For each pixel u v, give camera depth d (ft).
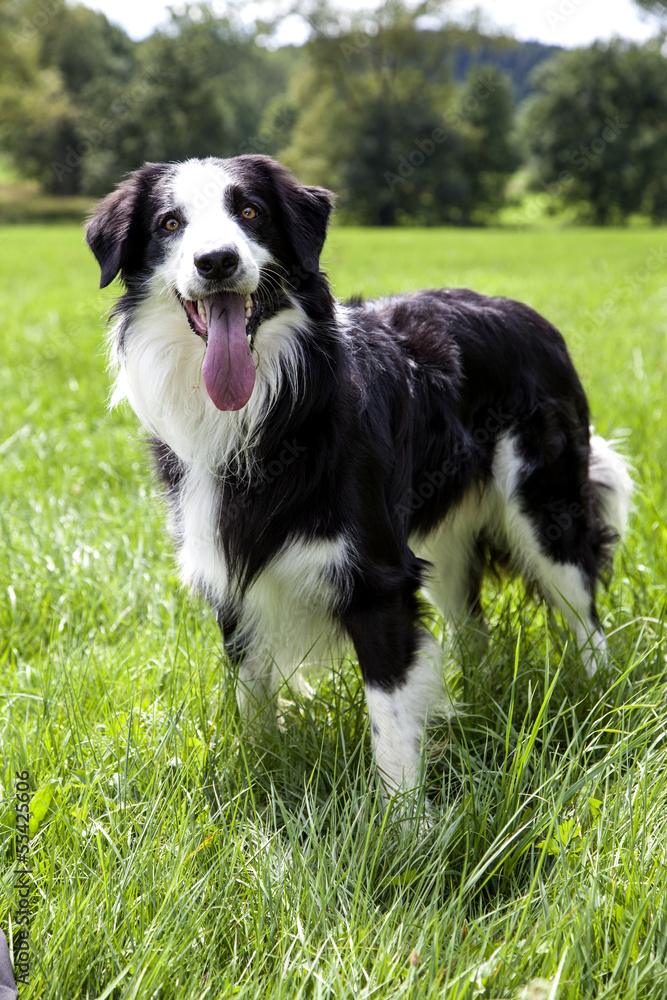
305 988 6.42
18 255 70.95
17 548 14.07
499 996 6.18
